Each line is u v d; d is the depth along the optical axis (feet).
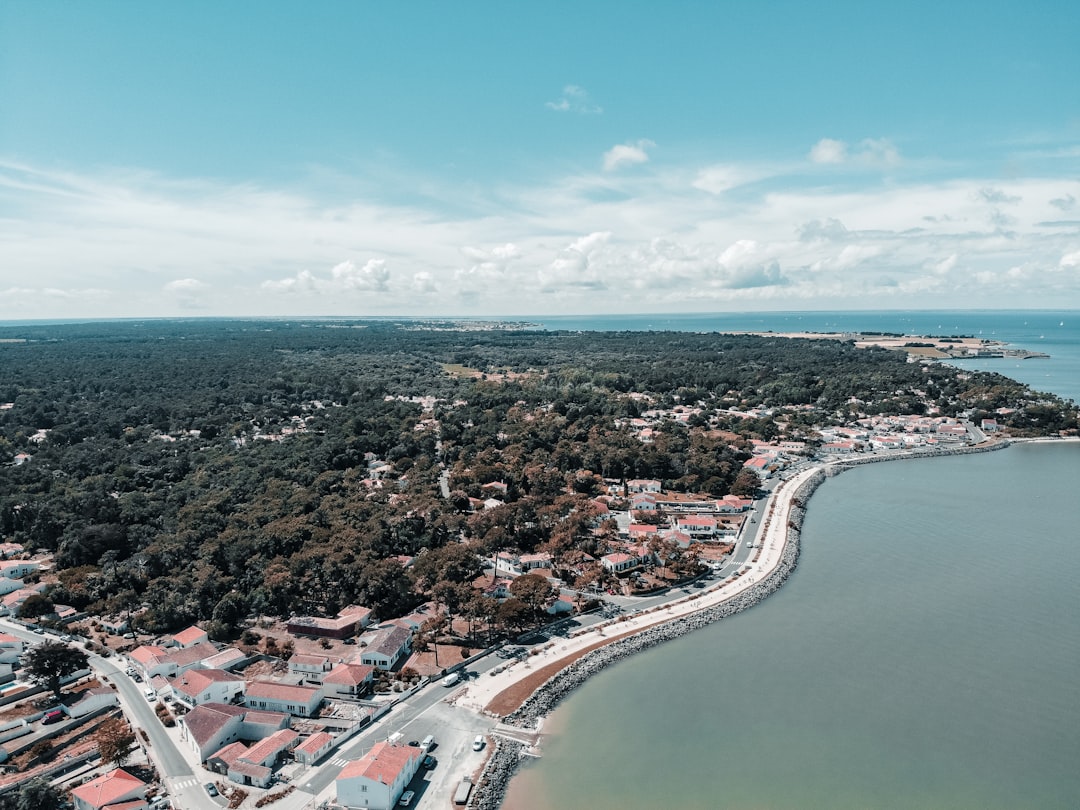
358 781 357.00
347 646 536.42
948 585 635.25
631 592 619.26
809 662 505.66
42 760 402.52
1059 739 417.28
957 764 395.75
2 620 591.37
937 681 479.00
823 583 644.27
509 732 423.64
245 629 568.82
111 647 547.08
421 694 463.42
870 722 434.71
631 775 388.37
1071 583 636.48
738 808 362.94
